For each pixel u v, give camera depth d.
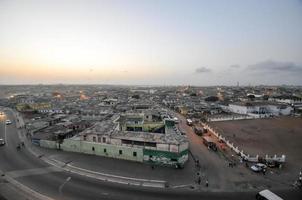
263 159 43.94
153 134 49.00
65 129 64.69
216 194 31.27
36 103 131.75
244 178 36.72
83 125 70.25
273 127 78.94
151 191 32.22
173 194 31.28
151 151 43.72
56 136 57.53
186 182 35.25
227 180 35.97
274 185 34.06
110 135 48.34
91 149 49.66
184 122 89.25
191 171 39.81
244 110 110.06
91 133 50.19
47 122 77.56
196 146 55.72
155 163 43.31
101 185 34.19
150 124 61.75
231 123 86.38
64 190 32.50
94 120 77.88
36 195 30.98
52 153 50.59
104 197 30.41
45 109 120.00
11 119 99.69
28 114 110.56
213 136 65.88
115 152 47.03
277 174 38.34
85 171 39.88
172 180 36.03
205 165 42.75
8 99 183.25
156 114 77.00
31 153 50.81
